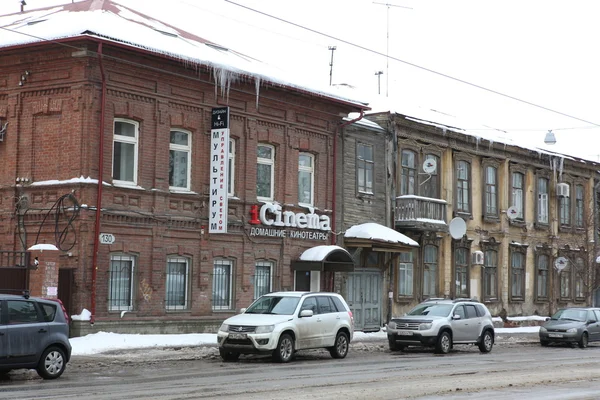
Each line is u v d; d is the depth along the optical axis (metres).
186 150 29.34
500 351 31.14
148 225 27.75
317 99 33.59
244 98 31.12
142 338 26.56
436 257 40.97
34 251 24.94
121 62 26.95
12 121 27.52
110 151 26.80
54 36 25.88
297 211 33.28
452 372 21.19
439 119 42.75
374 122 38.00
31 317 18.27
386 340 32.97
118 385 17.28
